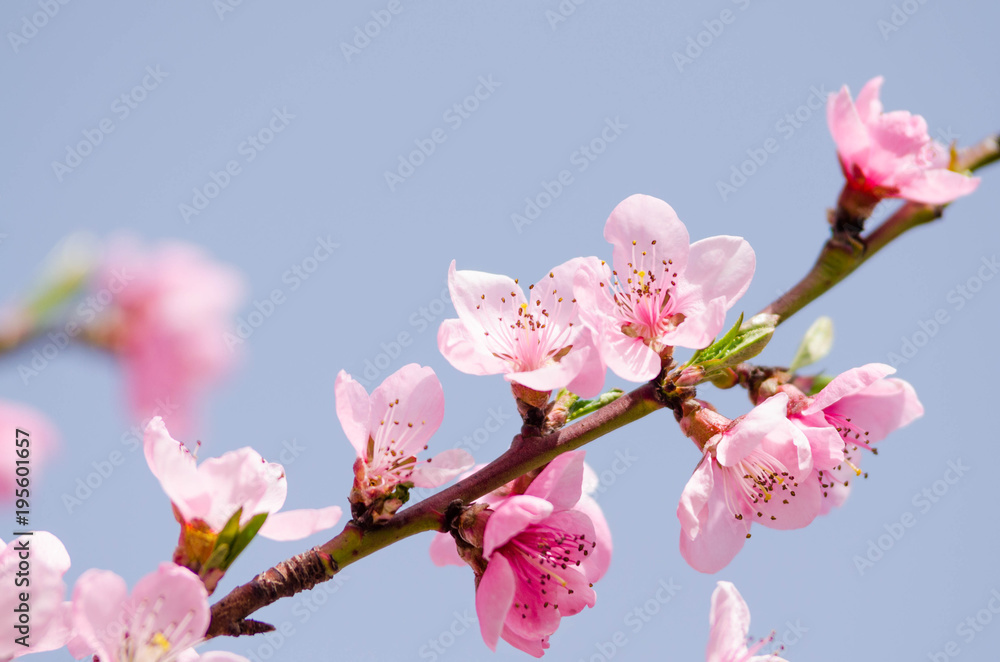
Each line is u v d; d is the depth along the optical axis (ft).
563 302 2.54
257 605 2.44
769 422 2.50
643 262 2.55
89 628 2.37
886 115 2.54
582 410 2.54
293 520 2.43
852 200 2.54
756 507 2.54
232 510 2.43
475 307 2.54
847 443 2.60
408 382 2.52
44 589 2.40
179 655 2.40
